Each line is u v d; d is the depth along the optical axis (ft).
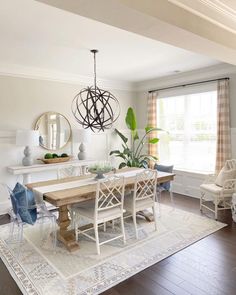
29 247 10.07
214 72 15.34
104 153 19.22
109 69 15.76
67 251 9.69
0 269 8.61
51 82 16.20
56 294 7.19
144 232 11.26
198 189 16.67
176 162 18.47
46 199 9.50
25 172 14.02
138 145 19.58
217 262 8.73
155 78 18.80
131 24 6.13
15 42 10.58
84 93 17.72
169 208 14.43
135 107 20.85
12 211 10.37
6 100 14.44
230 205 14.11
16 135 14.12
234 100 14.73
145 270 8.34
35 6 7.46
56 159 15.44
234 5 7.59
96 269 8.44
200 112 16.76
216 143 15.62
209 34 7.35
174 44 7.70
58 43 10.77
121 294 7.19
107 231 11.44
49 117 16.10
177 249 9.66
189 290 7.29
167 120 18.89
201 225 11.94
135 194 10.65
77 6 5.15
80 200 9.59
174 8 6.25
